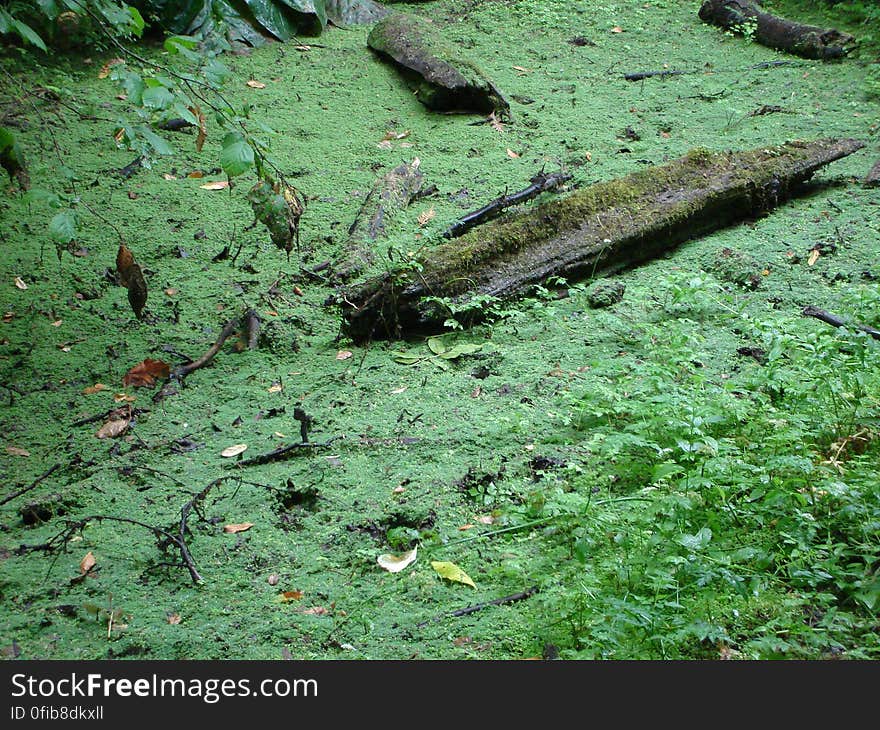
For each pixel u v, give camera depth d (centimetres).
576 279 527
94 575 339
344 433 415
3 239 583
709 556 314
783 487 337
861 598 296
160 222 605
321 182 648
